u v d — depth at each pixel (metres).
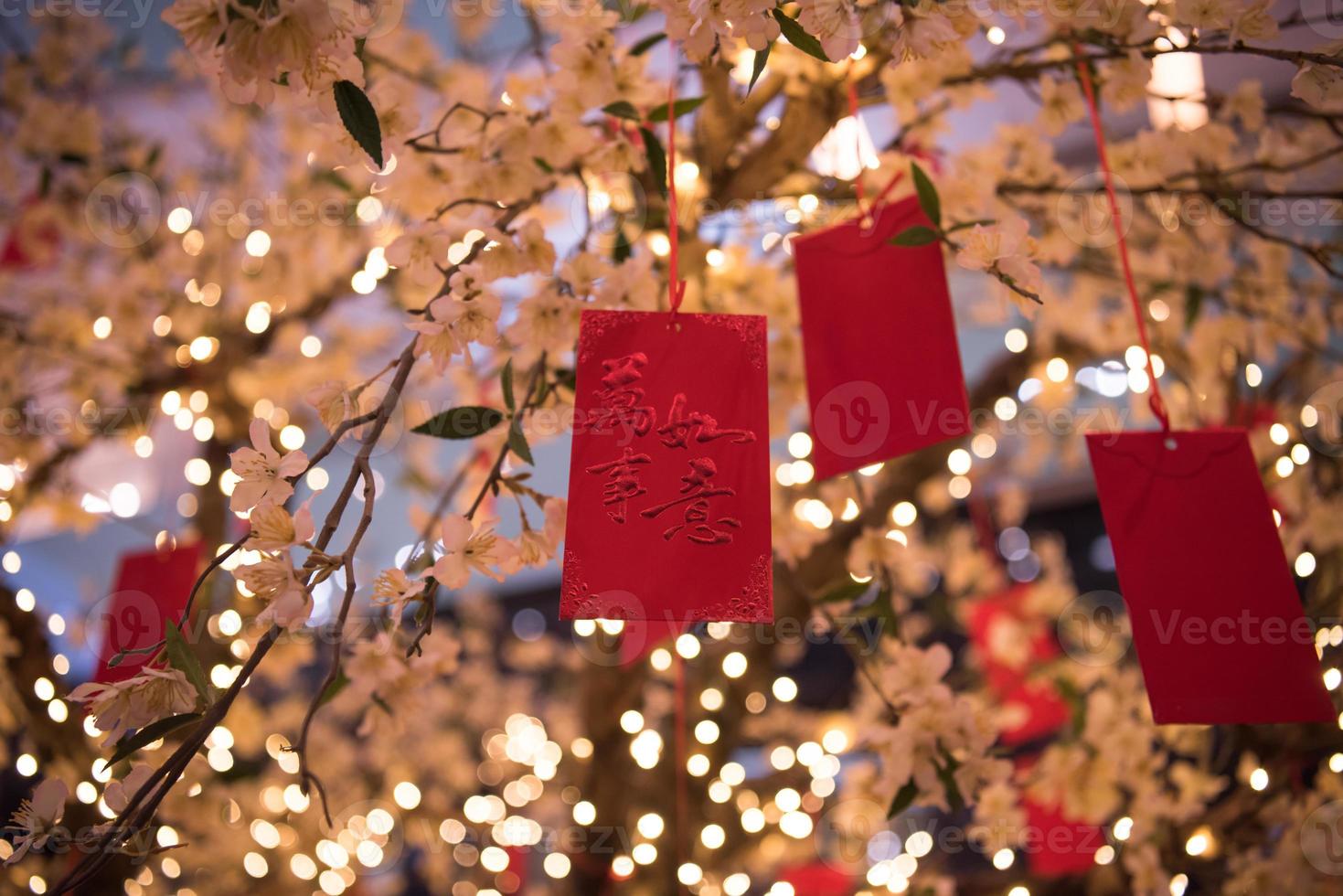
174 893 1.21
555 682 2.38
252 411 1.32
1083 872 1.08
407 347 0.79
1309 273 1.13
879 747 0.91
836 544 1.16
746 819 1.20
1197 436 0.83
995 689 1.25
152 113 1.54
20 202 1.25
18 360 1.19
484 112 0.87
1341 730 1.05
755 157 0.99
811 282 0.86
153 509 2.06
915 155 1.00
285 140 1.34
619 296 0.87
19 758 1.03
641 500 0.78
